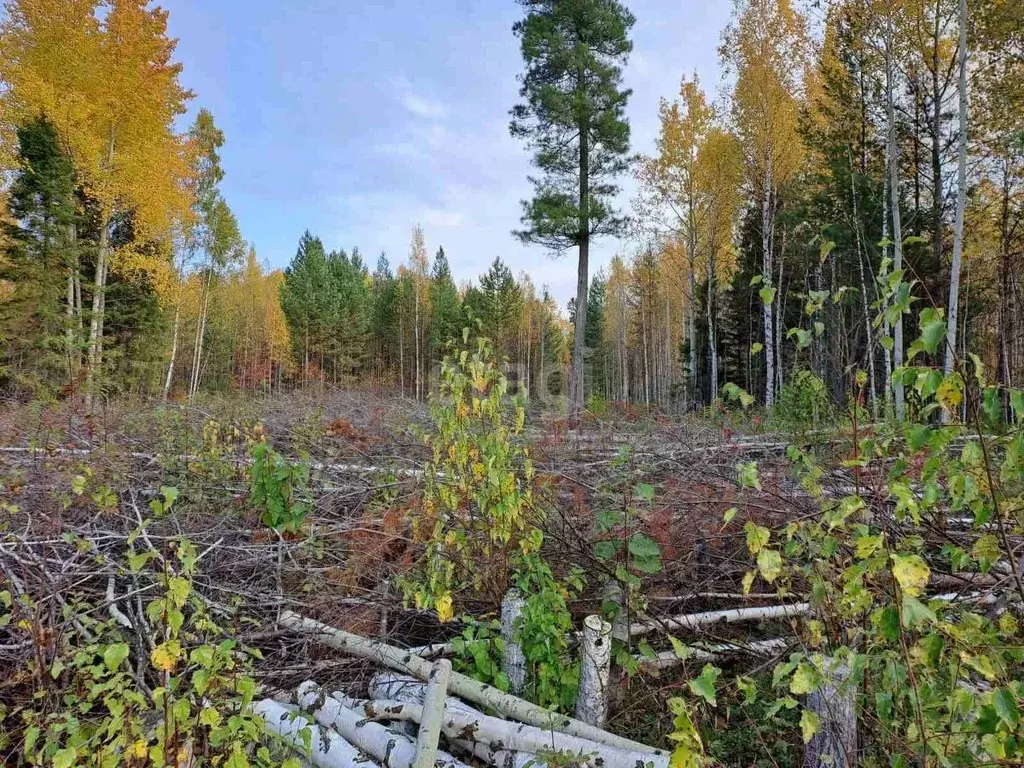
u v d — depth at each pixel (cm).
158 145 1393
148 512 419
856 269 1280
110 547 356
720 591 377
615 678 305
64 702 247
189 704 198
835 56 1295
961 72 875
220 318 3309
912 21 1108
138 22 1269
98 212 1470
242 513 444
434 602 314
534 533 320
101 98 1249
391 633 335
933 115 1195
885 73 1137
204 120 2252
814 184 1421
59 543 336
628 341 3866
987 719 135
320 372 3303
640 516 364
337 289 3956
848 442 312
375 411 857
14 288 1465
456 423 342
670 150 1761
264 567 381
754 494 375
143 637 283
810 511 319
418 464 538
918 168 1278
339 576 369
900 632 156
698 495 411
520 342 3906
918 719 158
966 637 163
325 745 245
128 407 819
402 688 276
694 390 1916
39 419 571
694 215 1833
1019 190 1132
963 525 311
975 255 1204
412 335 3734
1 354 1141
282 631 322
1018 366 1020
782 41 1430
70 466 423
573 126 1579
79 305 1372
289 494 379
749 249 2056
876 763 204
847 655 167
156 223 1399
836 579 197
